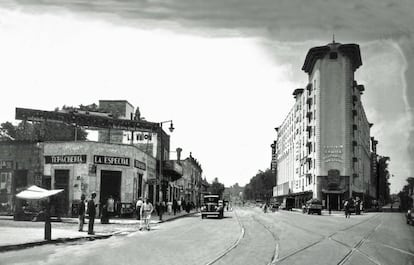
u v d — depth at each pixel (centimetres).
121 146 3897
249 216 5166
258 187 15938
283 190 11181
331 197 7256
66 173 3769
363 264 1358
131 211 3753
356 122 7362
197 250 1658
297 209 8744
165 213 5212
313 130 7581
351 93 7250
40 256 1451
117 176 3881
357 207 5691
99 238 2134
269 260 1407
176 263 1319
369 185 8244
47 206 1878
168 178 6075
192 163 9500
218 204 4475
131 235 2331
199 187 11238
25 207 3038
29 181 3806
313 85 7650
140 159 4259
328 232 2612
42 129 4816
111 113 5500
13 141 3869
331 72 7238
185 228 2922
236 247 1770
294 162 9556
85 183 3691
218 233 2502
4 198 3781
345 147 7188
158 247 1752
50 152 3812
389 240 2097
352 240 2109
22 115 4319
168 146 6838
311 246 1833
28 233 2111
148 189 4744
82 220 2353
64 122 4538
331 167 7206
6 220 3062
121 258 1416
